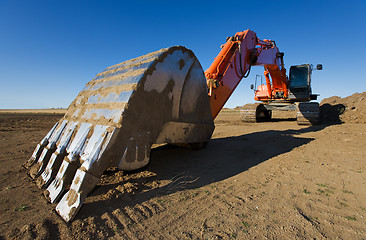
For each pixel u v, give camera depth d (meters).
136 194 3.03
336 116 13.41
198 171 4.09
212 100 5.84
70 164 2.97
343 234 2.13
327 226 2.27
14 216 2.39
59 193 2.78
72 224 2.23
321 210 2.61
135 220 2.38
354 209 2.62
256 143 6.85
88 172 2.57
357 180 3.54
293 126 11.50
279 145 6.52
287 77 12.79
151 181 3.53
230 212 2.57
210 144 6.69
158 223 2.33
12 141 7.46
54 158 3.41
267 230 2.20
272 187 3.32
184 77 4.33
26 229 2.11
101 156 2.75
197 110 4.73
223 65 6.45
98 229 2.18
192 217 2.46
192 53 4.65
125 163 3.07
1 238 1.99
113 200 2.80
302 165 4.42
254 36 7.71
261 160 4.88
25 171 4.00
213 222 2.36
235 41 6.70
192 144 5.67
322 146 6.16
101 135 3.00
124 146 3.06
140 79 3.46
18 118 21.20
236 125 12.53
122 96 3.43
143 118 3.42
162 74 3.83
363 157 4.88
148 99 3.53
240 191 3.18
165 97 3.89
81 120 3.81
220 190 3.22
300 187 3.31
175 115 4.14
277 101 13.64
